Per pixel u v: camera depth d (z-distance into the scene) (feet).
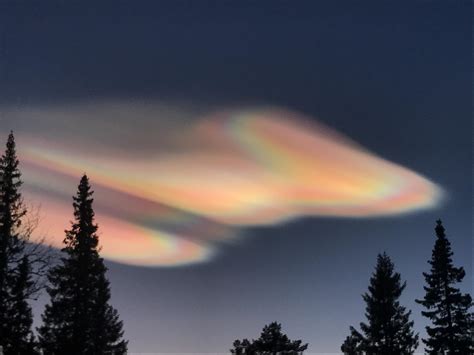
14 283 93.09
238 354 174.50
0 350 99.86
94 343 143.02
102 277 154.30
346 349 182.60
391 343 142.82
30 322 102.68
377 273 151.33
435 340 137.59
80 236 132.46
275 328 168.25
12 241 95.20
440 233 144.46
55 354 123.24
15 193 102.78
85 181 137.28
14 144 108.17
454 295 138.72
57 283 129.29
